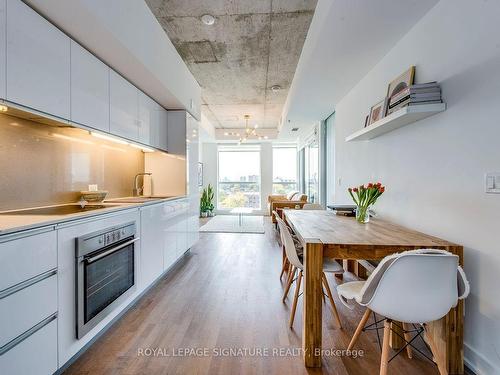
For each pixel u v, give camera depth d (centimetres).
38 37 160
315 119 555
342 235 185
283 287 277
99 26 178
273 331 195
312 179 684
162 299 248
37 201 202
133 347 175
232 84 464
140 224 245
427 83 183
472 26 155
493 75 142
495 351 143
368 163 307
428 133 196
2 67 137
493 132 142
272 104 582
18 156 186
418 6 190
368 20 207
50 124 210
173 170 383
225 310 227
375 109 274
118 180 321
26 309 126
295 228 230
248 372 153
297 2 252
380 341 184
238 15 272
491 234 144
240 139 762
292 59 369
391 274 123
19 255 122
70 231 156
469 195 158
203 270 331
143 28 237
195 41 321
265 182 901
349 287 163
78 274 160
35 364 131
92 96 212
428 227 197
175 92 326
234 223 704
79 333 160
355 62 281
